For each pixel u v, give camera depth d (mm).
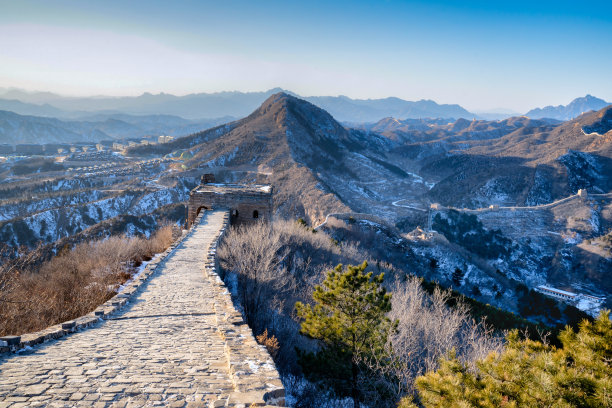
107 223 84625
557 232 157000
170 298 13914
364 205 192000
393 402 13320
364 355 13719
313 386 14484
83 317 11086
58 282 21438
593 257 132625
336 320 14398
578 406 6227
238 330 10039
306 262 31203
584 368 6680
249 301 19781
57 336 9688
